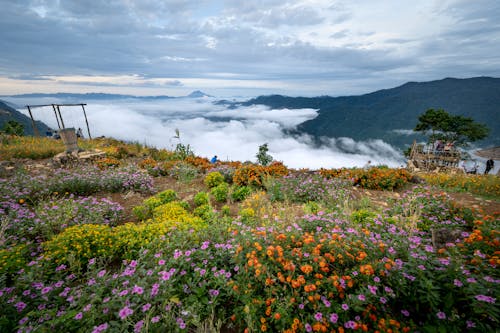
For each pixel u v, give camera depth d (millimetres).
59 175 7992
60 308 2922
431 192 6625
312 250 3131
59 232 5051
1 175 8219
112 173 8695
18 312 2748
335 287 2633
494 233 3426
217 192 7516
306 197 7348
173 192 7508
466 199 6645
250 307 2684
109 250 4074
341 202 6602
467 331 2254
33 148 12008
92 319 2463
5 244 4234
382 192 7949
